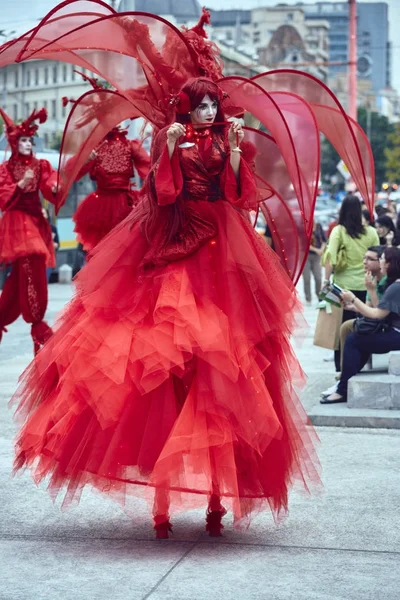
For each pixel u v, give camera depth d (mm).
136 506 6875
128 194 12273
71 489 5898
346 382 10414
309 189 6887
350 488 7359
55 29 6676
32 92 95312
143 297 5914
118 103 8617
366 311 10344
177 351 5629
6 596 5105
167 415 5645
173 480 5578
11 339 17891
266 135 7281
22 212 13117
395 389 9953
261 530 6301
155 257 6000
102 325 5863
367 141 7324
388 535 6188
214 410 5547
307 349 15484
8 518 6621
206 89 6121
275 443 5852
